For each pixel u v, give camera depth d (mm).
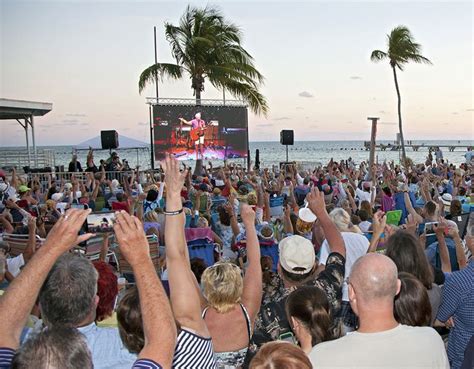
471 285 3436
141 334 2422
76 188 13109
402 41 28406
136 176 19391
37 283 1890
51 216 9406
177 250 2523
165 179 2570
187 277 2521
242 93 25297
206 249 7336
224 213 8578
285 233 7977
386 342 2473
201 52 23438
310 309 2791
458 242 4941
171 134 23047
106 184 16438
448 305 3533
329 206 9109
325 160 80562
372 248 4031
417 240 3781
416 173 18781
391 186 11969
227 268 3086
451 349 3607
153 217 8625
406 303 3033
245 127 24281
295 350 1844
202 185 12859
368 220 8602
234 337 3064
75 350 1596
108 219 8875
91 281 2373
